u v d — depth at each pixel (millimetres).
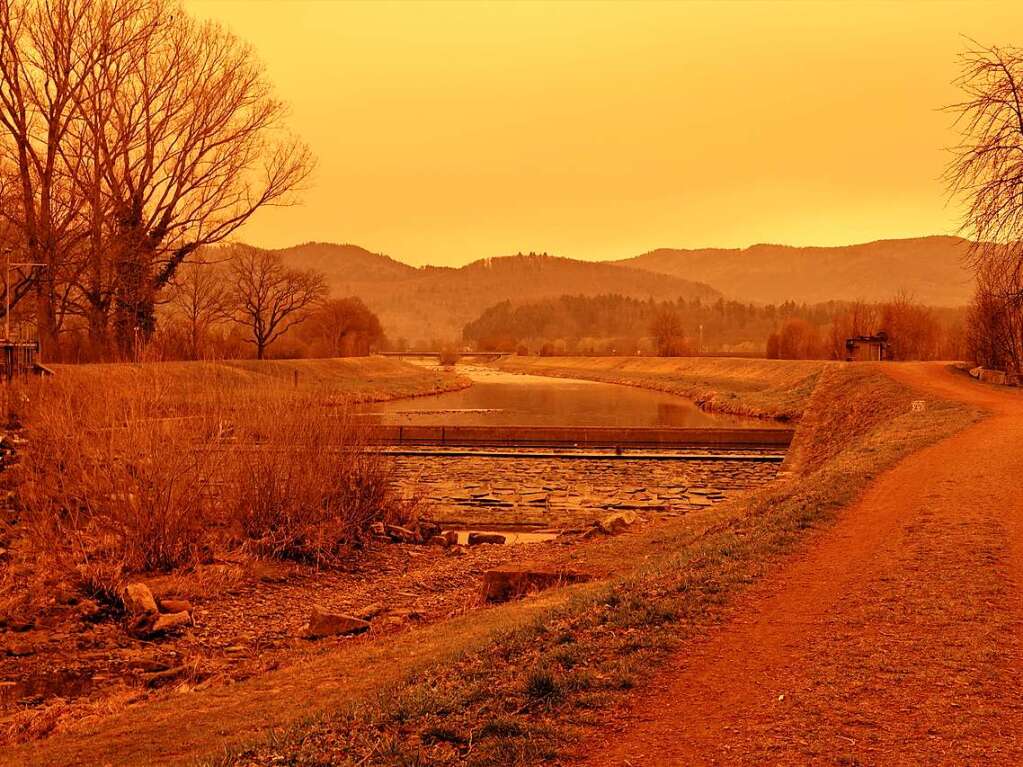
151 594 18500
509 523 29125
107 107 52906
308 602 19734
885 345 80312
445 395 97562
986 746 7141
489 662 9992
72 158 53094
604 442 48500
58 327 56438
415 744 7707
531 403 83812
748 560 14250
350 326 130375
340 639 16703
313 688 12000
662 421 64375
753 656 9641
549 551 23891
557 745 7516
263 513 23609
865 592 11906
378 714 8477
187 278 78812
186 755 9203
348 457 26000
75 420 23359
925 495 18578
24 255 52875
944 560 13156
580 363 166125
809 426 47094
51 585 19203
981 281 50281
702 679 9016
